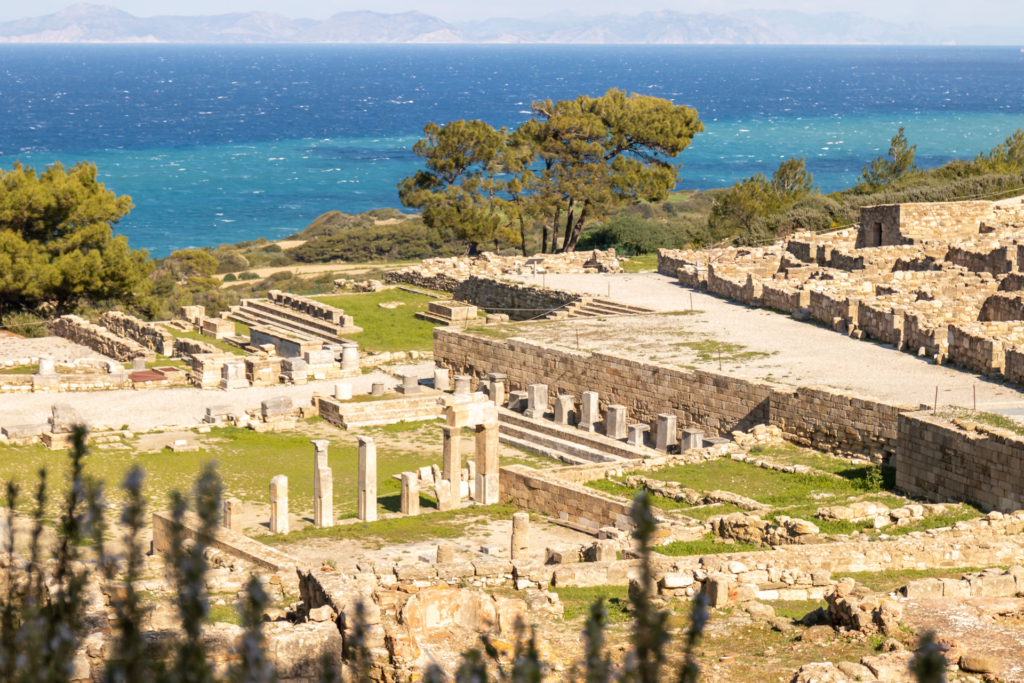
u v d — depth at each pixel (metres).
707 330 58.28
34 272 82.19
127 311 87.94
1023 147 115.00
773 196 104.44
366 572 24.36
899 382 45.84
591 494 38.88
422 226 162.12
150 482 44.00
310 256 156.25
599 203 97.44
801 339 55.19
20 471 44.16
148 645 11.05
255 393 61.25
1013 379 45.12
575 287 74.62
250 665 9.45
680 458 43.31
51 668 9.70
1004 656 19.41
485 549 35.16
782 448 44.25
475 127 97.44
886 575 26.42
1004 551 28.14
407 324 78.19
